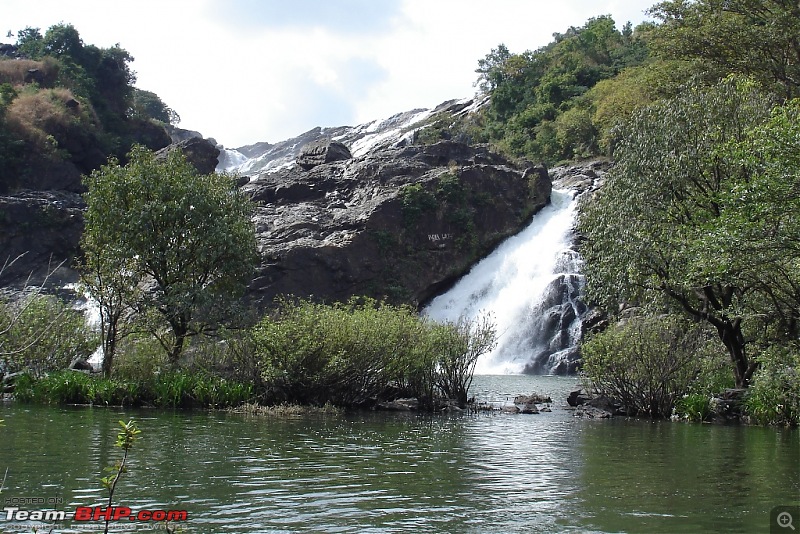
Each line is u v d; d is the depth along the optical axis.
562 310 53.88
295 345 22.73
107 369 24.91
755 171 19.89
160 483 11.23
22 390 23.30
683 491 11.23
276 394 23.44
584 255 29.11
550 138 89.44
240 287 28.59
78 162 78.69
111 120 92.12
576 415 23.08
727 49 43.00
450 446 15.65
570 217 63.88
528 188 66.31
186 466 12.67
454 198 62.19
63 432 16.38
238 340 24.09
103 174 27.83
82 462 12.73
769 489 11.42
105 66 98.19
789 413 20.97
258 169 138.75
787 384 21.03
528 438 17.28
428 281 59.66
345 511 9.70
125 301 26.08
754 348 24.22
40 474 11.66
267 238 55.16
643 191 25.16
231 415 20.92
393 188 61.69
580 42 109.69
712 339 26.06
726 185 21.66
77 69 93.00
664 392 22.94
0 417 19.00
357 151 112.56
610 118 78.75
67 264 61.69
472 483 11.64
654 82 48.22
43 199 64.00
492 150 74.12
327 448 15.05
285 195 63.69
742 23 42.19
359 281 55.47
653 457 14.58
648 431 19.14
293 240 55.09
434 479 11.91
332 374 22.67
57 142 75.31
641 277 24.72
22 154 70.44
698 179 24.84
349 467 12.88
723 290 24.02
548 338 53.81
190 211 27.55
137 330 25.47
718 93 25.58
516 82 110.31
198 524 8.98
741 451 15.55
